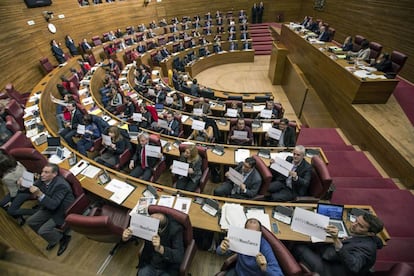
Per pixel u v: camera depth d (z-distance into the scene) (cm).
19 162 360
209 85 1150
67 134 548
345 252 224
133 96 756
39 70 903
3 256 59
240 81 1184
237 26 1592
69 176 312
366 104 580
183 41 1358
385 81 540
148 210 252
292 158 384
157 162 430
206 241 324
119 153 453
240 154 430
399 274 186
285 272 210
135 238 341
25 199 329
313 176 349
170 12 1664
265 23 1719
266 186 341
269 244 225
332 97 675
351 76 579
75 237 347
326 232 235
